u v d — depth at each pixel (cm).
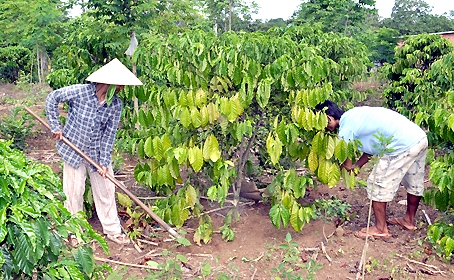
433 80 798
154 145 418
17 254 199
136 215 452
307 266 365
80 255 229
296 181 417
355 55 805
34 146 809
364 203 538
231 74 392
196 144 447
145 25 754
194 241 431
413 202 451
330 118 421
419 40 869
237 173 466
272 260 395
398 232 456
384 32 1830
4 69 2059
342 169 424
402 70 889
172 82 410
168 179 426
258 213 497
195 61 397
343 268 383
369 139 414
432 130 417
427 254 409
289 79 396
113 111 410
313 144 404
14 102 1452
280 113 438
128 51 657
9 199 201
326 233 450
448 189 416
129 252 413
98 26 714
